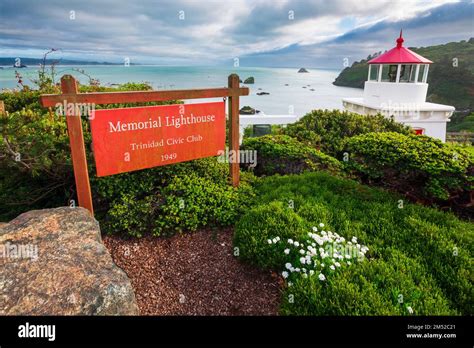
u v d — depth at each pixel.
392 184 5.94
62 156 4.65
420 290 3.37
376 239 4.31
